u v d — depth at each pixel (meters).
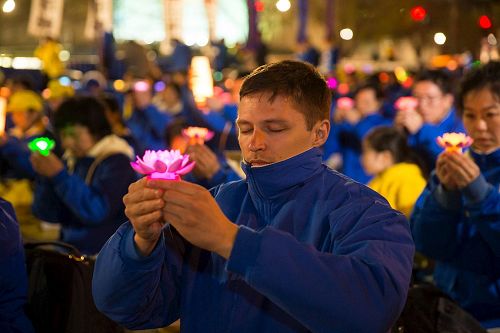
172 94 10.14
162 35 21.92
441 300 2.89
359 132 7.18
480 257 3.27
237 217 2.14
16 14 27.17
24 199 7.73
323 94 2.01
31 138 6.99
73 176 4.33
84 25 26.55
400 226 1.93
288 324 1.96
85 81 17.95
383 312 1.75
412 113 5.50
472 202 3.07
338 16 28.20
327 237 1.97
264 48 19.14
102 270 1.97
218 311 2.05
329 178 2.07
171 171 1.73
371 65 22.77
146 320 2.14
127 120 9.21
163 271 2.13
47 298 2.89
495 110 3.27
